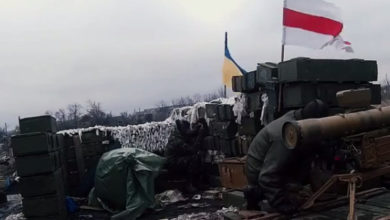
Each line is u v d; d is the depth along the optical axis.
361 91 5.15
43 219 7.73
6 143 21.62
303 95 6.54
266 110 7.38
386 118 4.80
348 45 7.83
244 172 7.13
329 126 4.42
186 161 9.33
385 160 4.84
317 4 7.58
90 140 10.43
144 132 10.70
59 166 8.80
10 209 10.35
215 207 7.86
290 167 4.90
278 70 6.93
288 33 7.55
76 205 8.93
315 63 6.62
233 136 8.92
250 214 5.02
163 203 8.65
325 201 5.06
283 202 4.75
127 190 7.98
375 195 5.24
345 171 4.88
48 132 8.07
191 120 10.24
